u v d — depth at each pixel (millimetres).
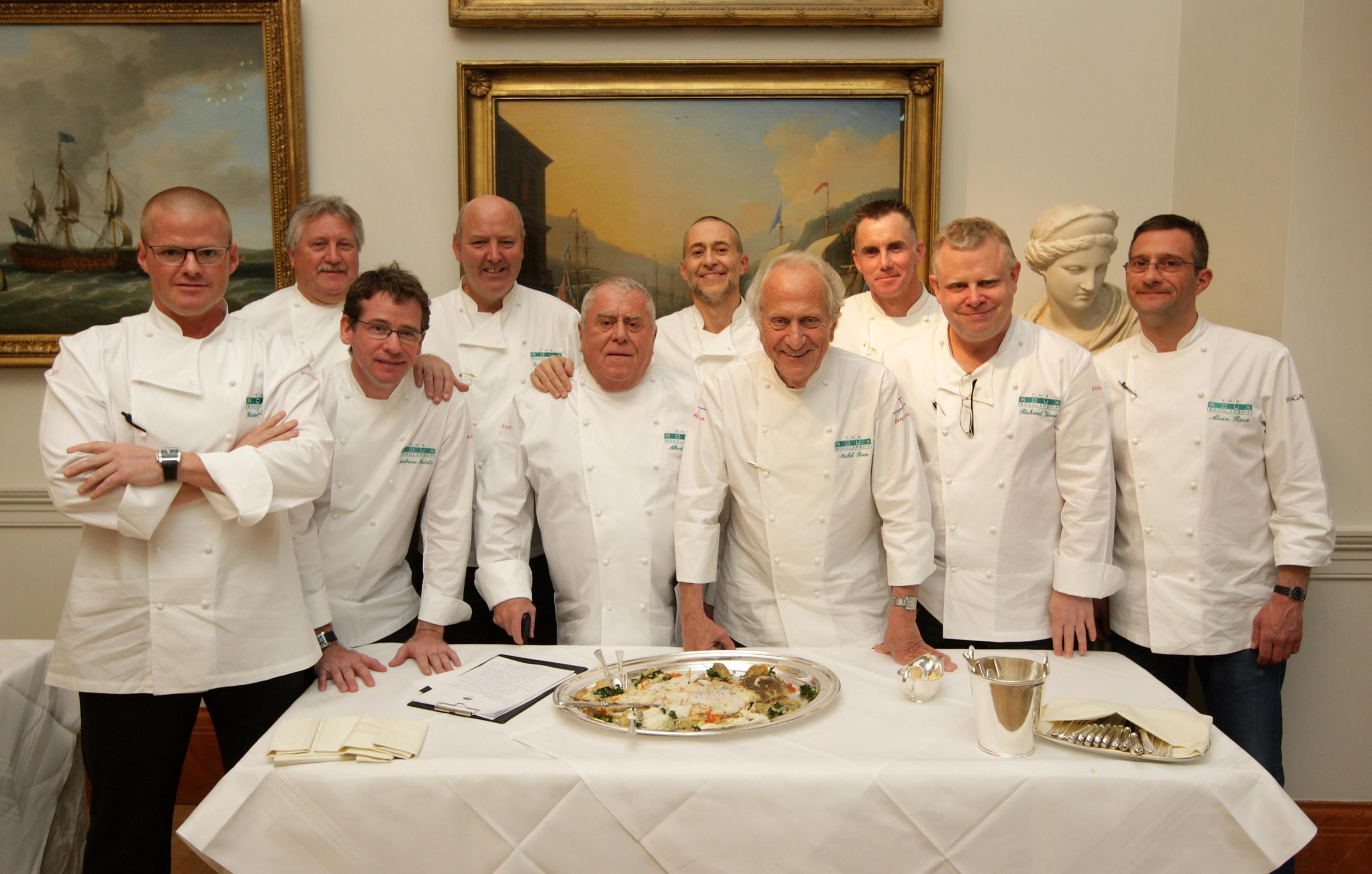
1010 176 3053
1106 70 3025
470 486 2152
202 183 2939
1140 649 2170
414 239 3051
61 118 2896
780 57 3002
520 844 1337
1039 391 1920
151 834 1720
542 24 2932
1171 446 2086
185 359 1726
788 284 1771
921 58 2982
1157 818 1318
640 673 1736
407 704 1627
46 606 3012
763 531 1989
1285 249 2424
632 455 2129
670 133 3000
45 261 2926
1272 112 2492
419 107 3016
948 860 1325
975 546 1939
